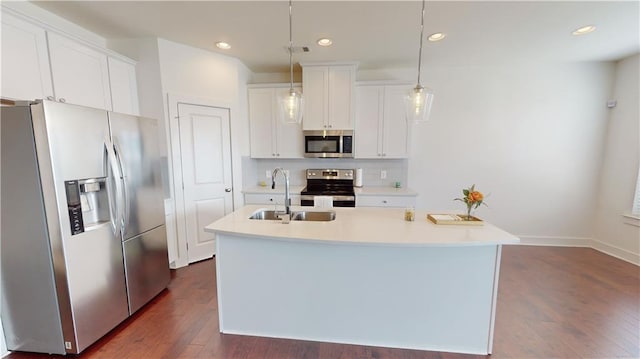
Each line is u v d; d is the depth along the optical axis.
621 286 2.65
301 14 2.26
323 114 3.53
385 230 1.79
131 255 2.12
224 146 3.39
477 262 1.76
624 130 3.32
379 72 3.79
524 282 2.73
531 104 3.62
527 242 3.84
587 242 3.74
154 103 2.88
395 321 1.86
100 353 1.79
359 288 1.86
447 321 1.82
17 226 1.63
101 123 1.85
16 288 1.70
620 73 3.37
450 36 2.69
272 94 3.68
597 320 2.12
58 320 1.70
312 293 1.91
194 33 2.66
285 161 4.06
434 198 3.92
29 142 1.55
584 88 3.52
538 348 1.83
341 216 2.18
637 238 3.17
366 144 3.63
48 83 2.02
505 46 2.95
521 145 3.70
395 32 2.60
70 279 1.67
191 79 3.05
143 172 2.26
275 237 1.69
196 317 2.18
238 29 2.56
